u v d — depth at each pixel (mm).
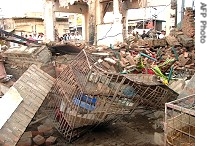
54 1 24375
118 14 21109
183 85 8727
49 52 11750
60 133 7215
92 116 6680
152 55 14102
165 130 4406
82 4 25656
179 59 13242
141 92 6945
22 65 11758
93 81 6543
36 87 6598
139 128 7891
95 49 14602
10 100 5895
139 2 22969
